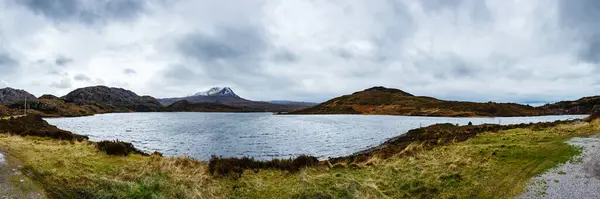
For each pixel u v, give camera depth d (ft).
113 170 34.30
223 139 135.95
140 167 35.73
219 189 31.76
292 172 38.93
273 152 95.04
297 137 142.82
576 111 460.55
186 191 29.09
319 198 28.63
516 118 338.34
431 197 28.63
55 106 559.79
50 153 39.17
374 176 36.17
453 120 301.43
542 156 39.60
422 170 36.81
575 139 52.65
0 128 74.23
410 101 637.71
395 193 30.55
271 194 31.04
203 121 332.39
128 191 27.04
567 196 25.07
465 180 31.78
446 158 42.98
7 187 23.22
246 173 37.96
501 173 33.27
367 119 345.31
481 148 47.73
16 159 31.14
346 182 32.53
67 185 26.78
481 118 352.69
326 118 392.06
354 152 90.84
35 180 26.12
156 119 402.11
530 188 27.68
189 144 116.88
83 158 39.09
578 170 31.91
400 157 47.39
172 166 37.14
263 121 322.14
